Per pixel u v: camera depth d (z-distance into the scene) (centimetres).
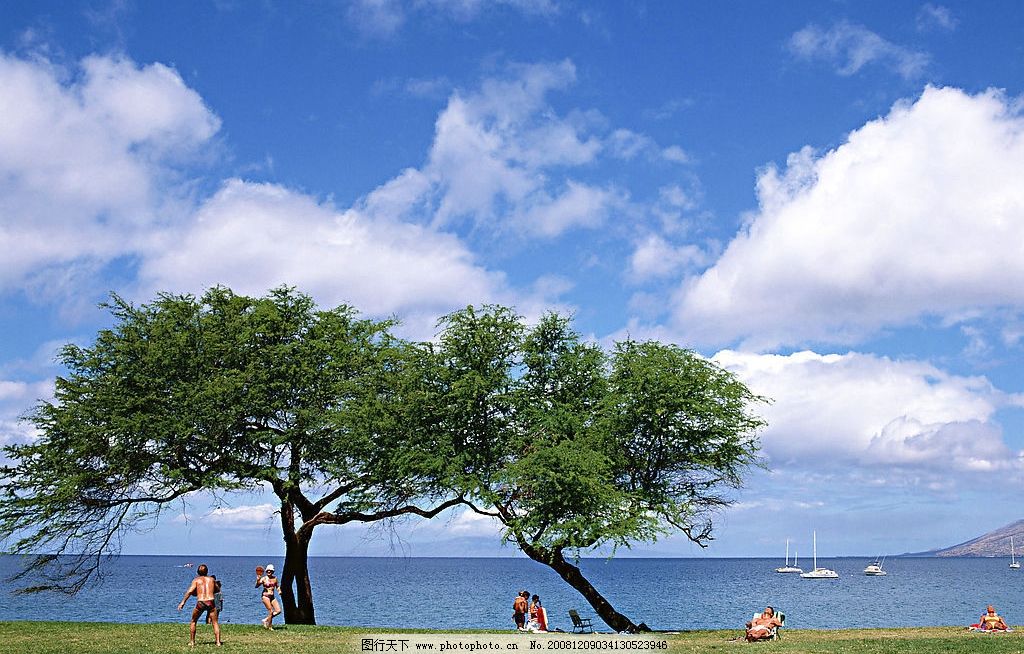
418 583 16525
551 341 4253
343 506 4284
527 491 4000
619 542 3788
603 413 4081
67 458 3941
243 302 4478
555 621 7231
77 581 4169
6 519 3925
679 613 8906
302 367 4228
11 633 3102
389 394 4347
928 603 11262
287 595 4262
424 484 4081
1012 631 3609
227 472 4147
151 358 4025
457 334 4141
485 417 4125
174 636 3028
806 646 2844
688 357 4275
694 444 4134
